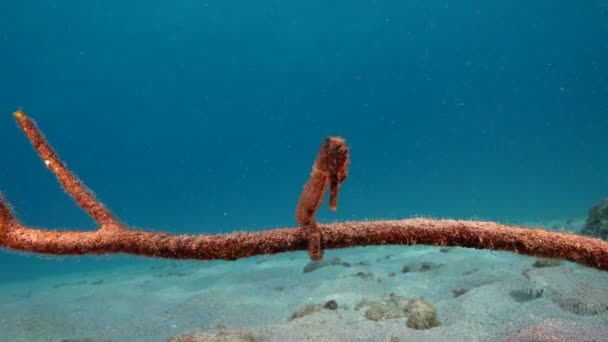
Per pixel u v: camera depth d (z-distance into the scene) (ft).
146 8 160.35
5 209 5.00
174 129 248.93
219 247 4.53
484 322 13.55
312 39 211.20
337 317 15.39
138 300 23.17
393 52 222.48
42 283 40.98
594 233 22.26
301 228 4.58
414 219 4.91
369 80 235.61
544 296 15.01
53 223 175.83
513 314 13.78
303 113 254.47
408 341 12.64
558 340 11.46
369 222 4.76
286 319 16.72
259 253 4.54
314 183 3.86
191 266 38.70
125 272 42.29
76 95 199.72
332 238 4.56
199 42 195.83
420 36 215.31
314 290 20.07
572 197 87.25
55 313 21.40
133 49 183.52
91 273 46.80
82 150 240.94
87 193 5.08
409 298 17.24
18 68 169.48
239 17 187.52
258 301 19.90
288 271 27.22
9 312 23.11
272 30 201.46
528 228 4.83
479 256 23.73
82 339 17.03
